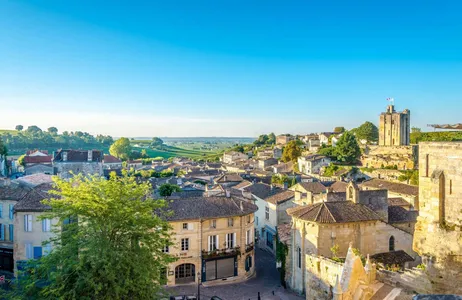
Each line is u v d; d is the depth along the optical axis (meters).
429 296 13.55
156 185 105.81
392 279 27.03
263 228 79.44
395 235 47.88
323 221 45.16
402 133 157.62
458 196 21.88
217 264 58.41
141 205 32.44
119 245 31.28
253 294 52.06
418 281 24.94
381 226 47.28
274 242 72.62
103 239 29.97
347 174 119.88
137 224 31.55
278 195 77.75
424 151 23.55
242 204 62.06
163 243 33.94
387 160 130.25
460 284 21.66
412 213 56.16
